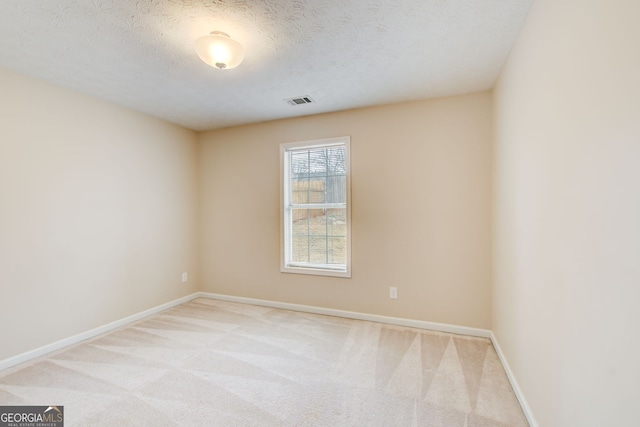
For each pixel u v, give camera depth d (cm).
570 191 120
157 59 217
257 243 374
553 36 136
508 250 213
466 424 164
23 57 212
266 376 212
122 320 307
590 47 104
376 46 202
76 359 237
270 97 288
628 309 84
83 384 201
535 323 158
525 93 175
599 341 99
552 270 137
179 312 347
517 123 191
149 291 339
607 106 94
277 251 363
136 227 325
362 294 321
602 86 97
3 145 224
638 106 79
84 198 277
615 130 90
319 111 328
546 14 143
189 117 348
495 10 166
